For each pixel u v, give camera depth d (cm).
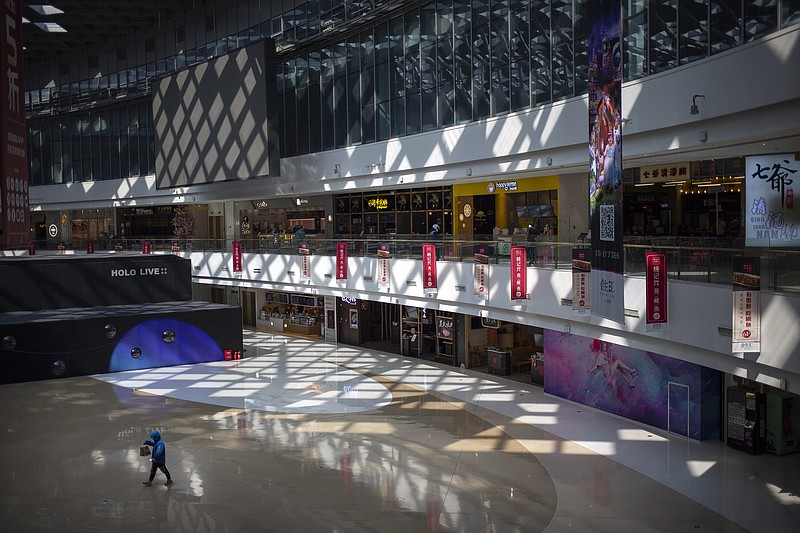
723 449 1738
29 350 2677
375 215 3703
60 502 1451
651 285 1543
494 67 2492
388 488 1508
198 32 4144
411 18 2883
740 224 2319
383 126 3058
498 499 1439
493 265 2267
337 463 1672
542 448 1770
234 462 1686
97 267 3167
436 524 1320
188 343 2994
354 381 2591
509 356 2648
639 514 1351
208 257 3997
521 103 2384
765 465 1614
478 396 2331
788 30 1368
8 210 1434
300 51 3531
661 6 1794
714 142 1647
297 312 3881
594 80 1611
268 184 3809
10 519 1368
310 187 3553
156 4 4091
